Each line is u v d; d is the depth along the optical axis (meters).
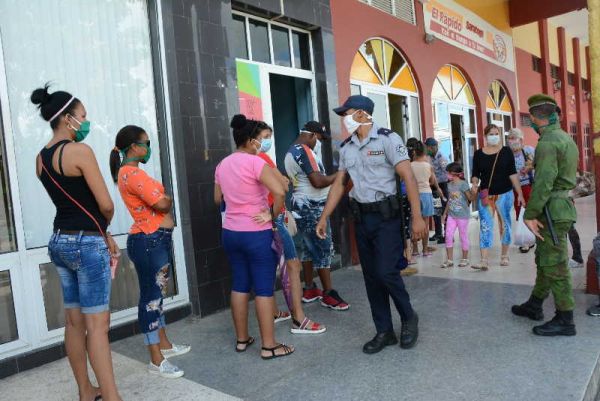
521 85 13.90
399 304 3.28
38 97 2.49
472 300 4.27
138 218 3.01
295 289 3.71
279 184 3.15
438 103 9.32
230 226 3.26
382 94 7.47
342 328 3.79
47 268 3.50
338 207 5.88
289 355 3.31
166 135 4.26
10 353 3.24
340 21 6.32
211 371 3.12
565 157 3.29
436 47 9.02
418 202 3.13
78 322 2.63
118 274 3.94
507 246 5.52
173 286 4.23
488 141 5.39
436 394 2.61
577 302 4.07
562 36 17.38
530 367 2.86
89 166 2.39
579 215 9.46
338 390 2.74
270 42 5.41
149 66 4.28
